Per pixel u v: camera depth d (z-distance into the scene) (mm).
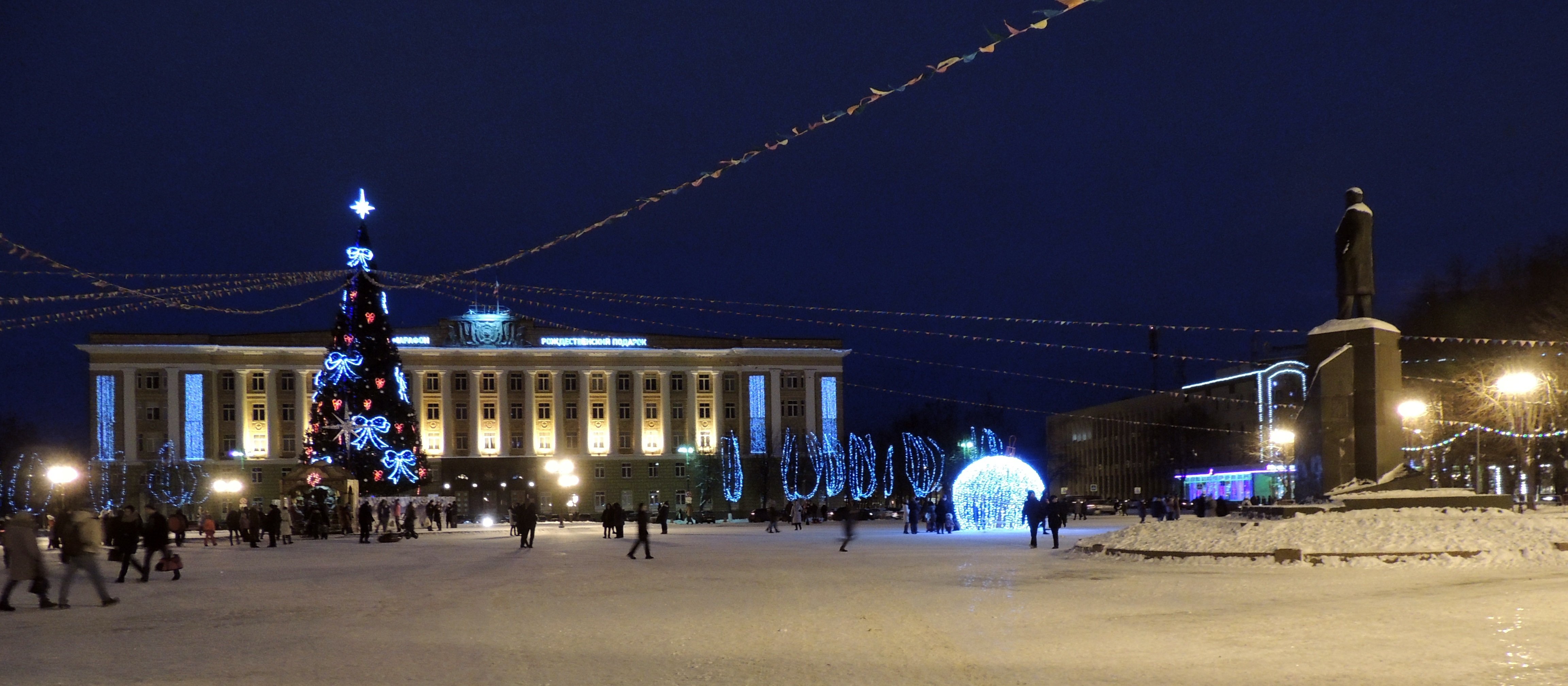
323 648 13844
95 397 103250
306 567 31172
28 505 94188
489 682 11281
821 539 45906
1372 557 22484
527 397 111125
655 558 32500
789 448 109938
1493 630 13672
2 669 12461
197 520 101562
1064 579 21859
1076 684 10852
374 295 62406
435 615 17438
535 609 18125
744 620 16203
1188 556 24500
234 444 106188
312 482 58500
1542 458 54531
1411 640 13031
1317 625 14367
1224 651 12586
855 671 11734
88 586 24703
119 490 102375
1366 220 28703
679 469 112125
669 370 113000
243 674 11906
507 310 111188
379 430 61594
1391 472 27812
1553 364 47938
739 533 57219
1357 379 28188
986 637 13953
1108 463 131250
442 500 77875
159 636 15305
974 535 46812
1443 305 55125
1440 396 54562
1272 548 23547
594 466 111188
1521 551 22344
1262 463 87875
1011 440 80438
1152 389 111250
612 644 13859
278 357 107375
